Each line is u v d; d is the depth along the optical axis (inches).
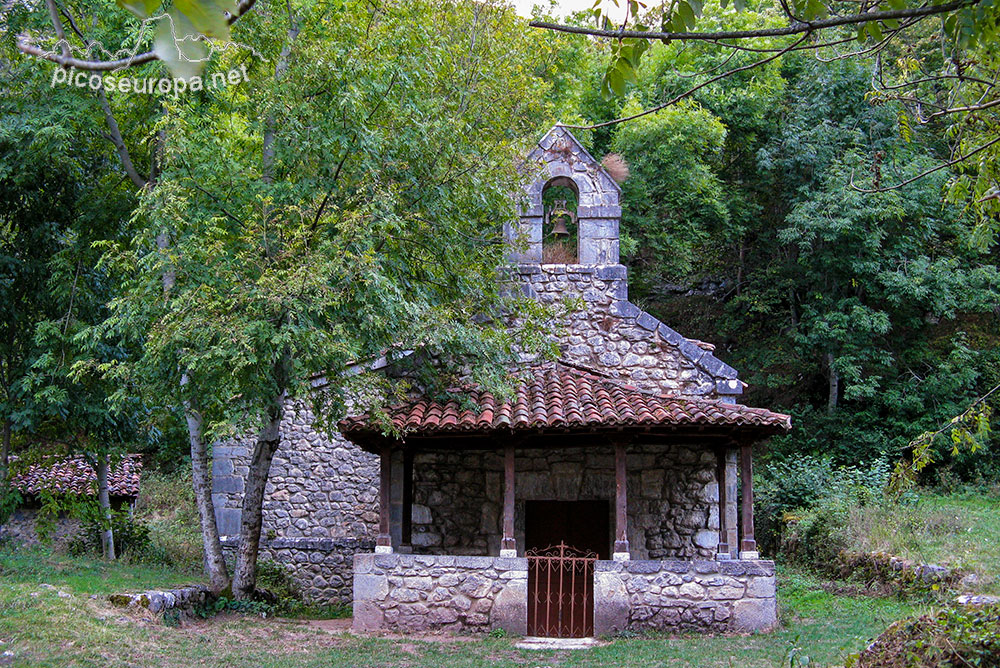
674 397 506.6
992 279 912.9
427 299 484.1
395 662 376.8
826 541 659.4
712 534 514.9
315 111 463.5
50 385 563.8
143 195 456.1
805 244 916.6
